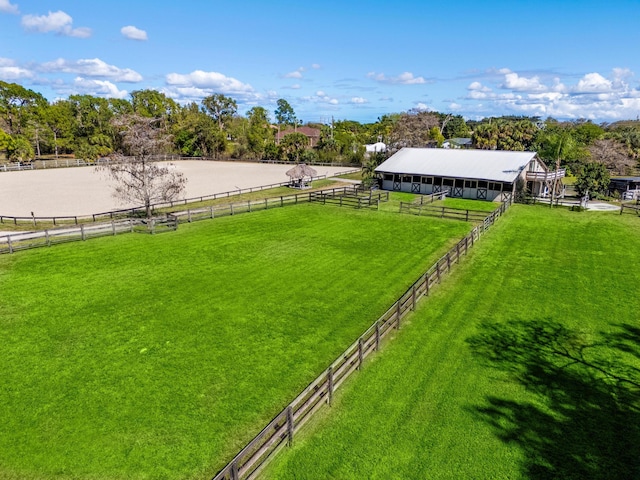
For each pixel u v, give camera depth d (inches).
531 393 433.7
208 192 1780.3
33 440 372.8
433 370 473.4
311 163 2903.5
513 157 1646.2
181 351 514.9
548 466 341.4
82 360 494.9
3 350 514.3
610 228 1117.1
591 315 607.2
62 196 1620.3
